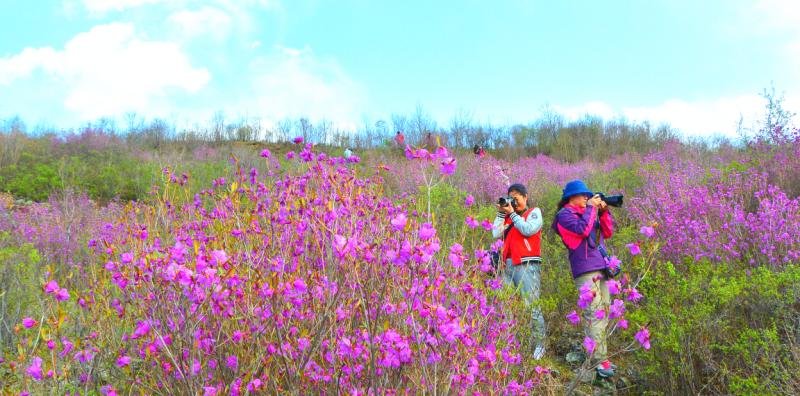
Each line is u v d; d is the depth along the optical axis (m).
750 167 7.48
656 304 3.80
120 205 10.38
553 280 4.93
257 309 2.43
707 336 3.59
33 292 3.94
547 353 4.30
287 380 2.45
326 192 3.02
